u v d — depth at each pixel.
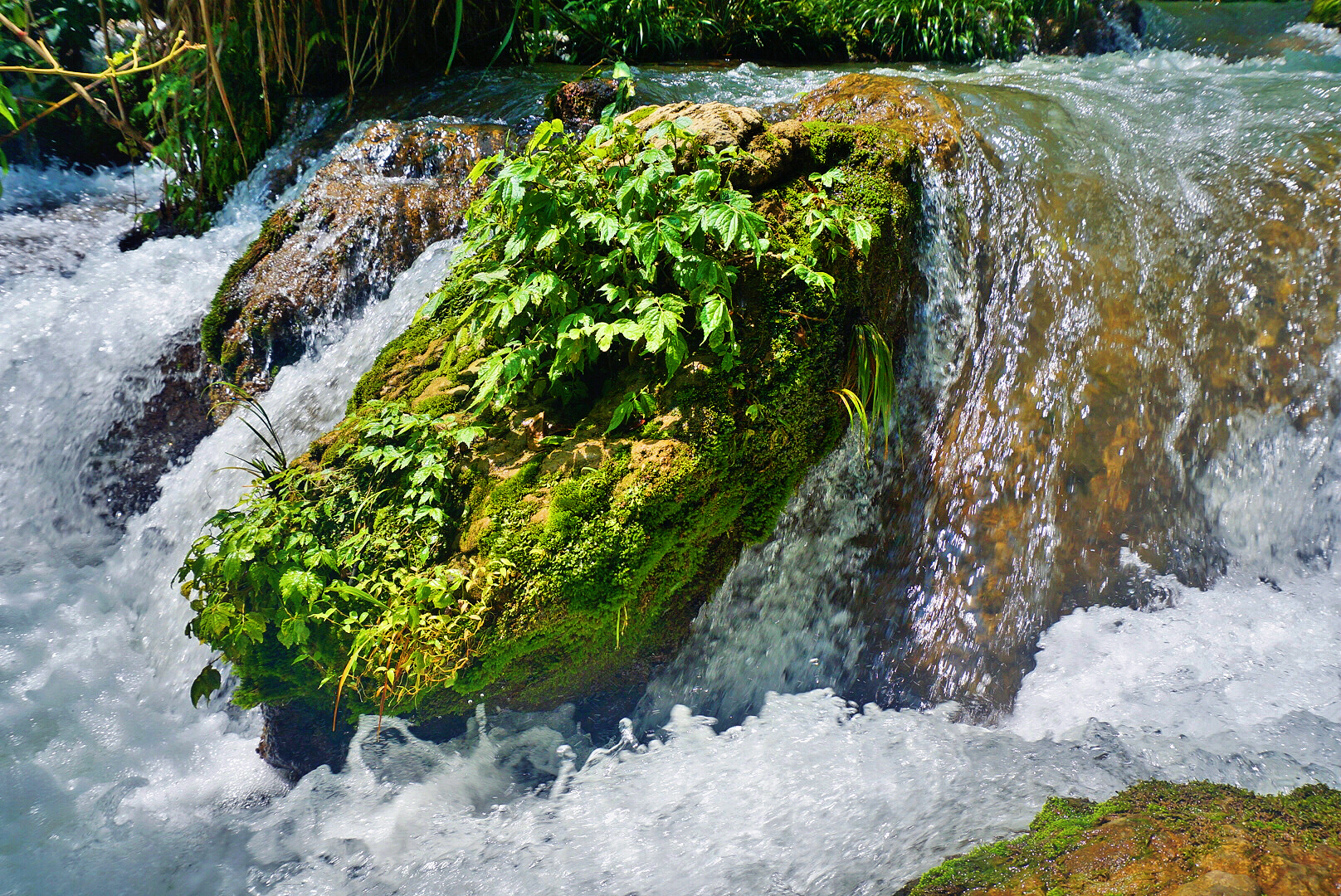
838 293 3.56
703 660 3.68
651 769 3.42
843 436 3.69
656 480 3.17
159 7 7.11
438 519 3.18
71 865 3.21
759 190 3.70
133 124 7.02
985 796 3.05
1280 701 3.36
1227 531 3.94
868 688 3.75
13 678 4.01
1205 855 2.46
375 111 6.48
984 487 3.94
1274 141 4.51
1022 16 8.87
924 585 3.86
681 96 6.21
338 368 4.70
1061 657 3.66
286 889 3.09
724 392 3.32
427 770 3.45
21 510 4.84
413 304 4.71
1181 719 3.34
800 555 3.73
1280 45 8.62
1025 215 4.27
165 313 5.27
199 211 6.32
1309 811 2.70
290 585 3.00
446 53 7.43
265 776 3.65
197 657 4.09
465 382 3.82
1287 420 3.99
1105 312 4.12
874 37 8.81
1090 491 3.92
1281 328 4.04
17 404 4.93
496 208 3.68
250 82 6.27
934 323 4.04
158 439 4.92
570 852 3.08
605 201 3.36
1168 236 4.23
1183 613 3.77
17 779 3.54
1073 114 4.75
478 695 3.30
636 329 3.12
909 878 2.68
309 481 3.45
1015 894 2.46
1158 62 7.96
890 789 3.16
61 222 6.33
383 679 3.00
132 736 3.84
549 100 5.64
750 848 2.98
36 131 6.96
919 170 4.06
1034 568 3.83
